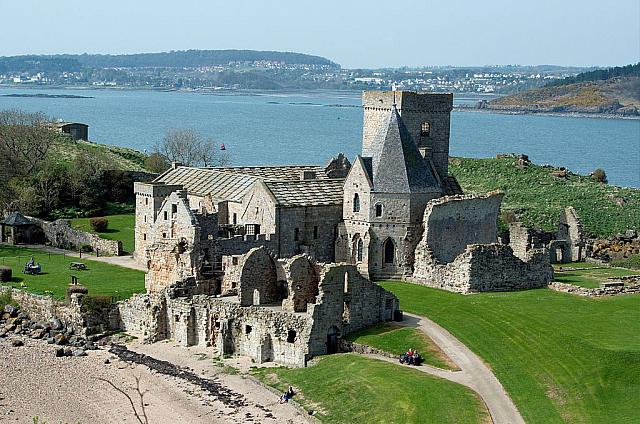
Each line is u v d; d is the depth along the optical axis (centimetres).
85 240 14525
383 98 13238
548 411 7656
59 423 8181
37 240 15238
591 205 19512
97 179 17988
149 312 10550
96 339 10612
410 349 9062
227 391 8844
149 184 13175
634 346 8731
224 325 9912
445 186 13275
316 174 13438
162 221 11262
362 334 9550
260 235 11600
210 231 11262
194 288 10638
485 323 9675
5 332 10888
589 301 10525
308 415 8119
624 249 15838
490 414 7575
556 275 12650
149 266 11150
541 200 19988
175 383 9100
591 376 8250
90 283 11900
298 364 9356
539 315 9819
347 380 8494
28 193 16912
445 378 8331
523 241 14388
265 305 10156
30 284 11825
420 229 12000
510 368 8544
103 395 8844
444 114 13375
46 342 10538
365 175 11962
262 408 8388
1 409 8512
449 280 11294
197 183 13575
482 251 11075
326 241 12362
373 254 12019
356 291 9650
